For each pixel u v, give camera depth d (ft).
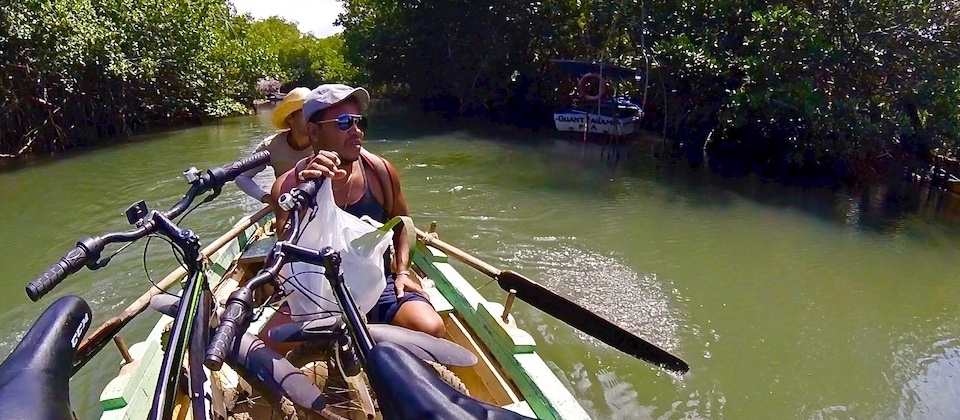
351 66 83.61
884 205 32.91
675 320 19.88
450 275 12.85
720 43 39.83
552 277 22.75
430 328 9.11
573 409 8.62
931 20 35.50
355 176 10.39
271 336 7.93
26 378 5.37
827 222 29.81
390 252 10.20
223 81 63.98
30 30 40.42
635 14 45.29
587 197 33.14
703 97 42.57
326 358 8.10
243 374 7.54
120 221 27.71
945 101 34.91
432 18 61.57
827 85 37.88
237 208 28.76
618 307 20.63
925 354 18.16
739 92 37.81
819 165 37.86
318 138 9.75
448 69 64.34
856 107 35.09
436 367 7.87
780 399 16.02
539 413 9.05
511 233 27.25
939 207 32.89
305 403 7.27
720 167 40.40
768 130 38.93
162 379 5.88
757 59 36.86
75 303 6.53
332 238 8.45
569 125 50.75
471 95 63.31
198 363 6.67
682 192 34.37
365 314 8.79
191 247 6.88
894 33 35.65
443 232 27.25
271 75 74.43
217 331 6.01
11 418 4.75
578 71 53.21
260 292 10.98
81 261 6.08
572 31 57.06
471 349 10.83
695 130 44.11
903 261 25.09
